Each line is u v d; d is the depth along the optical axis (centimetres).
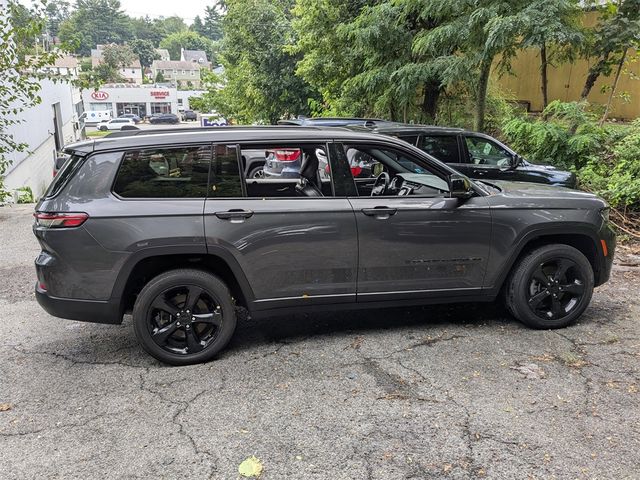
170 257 404
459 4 933
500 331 462
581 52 1043
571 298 469
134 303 412
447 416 331
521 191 474
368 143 430
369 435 313
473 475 278
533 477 276
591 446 300
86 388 375
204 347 409
